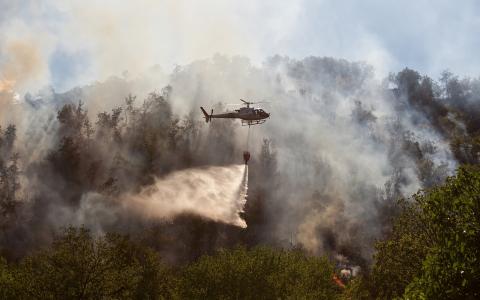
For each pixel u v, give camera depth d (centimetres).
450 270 2027
